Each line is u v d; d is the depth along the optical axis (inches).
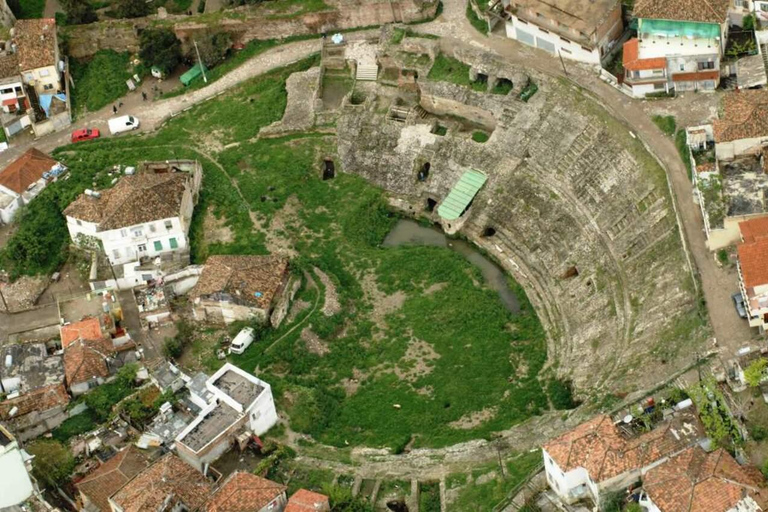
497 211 7027.6
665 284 6077.8
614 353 5959.6
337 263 6919.3
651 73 6875.0
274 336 6466.5
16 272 6973.4
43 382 6200.8
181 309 6697.8
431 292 6712.6
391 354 6407.5
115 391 6190.9
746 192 6072.8
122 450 5767.7
